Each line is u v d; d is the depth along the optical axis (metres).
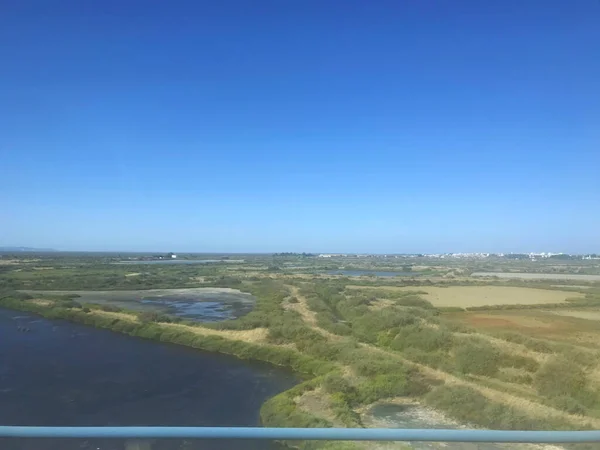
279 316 37.84
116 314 41.47
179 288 67.88
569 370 20.80
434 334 28.05
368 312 39.09
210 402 20.58
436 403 19.19
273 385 23.34
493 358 23.27
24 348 29.89
